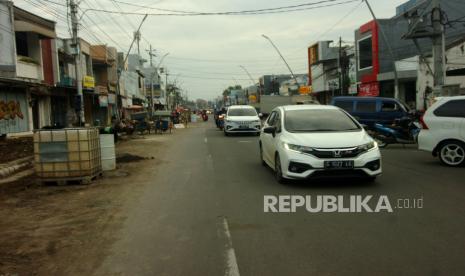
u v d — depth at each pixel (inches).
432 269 181.3
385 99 875.4
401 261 190.9
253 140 909.2
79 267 198.4
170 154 669.9
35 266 201.5
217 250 212.4
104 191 377.4
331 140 345.7
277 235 232.5
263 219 264.8
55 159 409.1
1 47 804.0
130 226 261.9
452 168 442.3
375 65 1459.2
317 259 196.1
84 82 1333.7
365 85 1535.4
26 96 959.6
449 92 772.0
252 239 227.1
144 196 348.8
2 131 854.5
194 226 255.8
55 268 198.4
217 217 273.4
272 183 376.8
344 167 336.5
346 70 1770.4
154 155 663.1
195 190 364.2
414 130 675.4
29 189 397.7
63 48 1220.5
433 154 476.7
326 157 338.3
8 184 438.9
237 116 1091.3
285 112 411.5
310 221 257.3
